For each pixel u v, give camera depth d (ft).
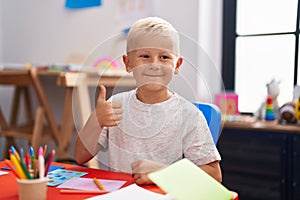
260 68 7.27
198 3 6.65
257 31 7.25
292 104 6.11
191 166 1.99
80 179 2.29
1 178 2.32
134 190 1.96
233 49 7.38
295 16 6.84
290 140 5.56
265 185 5.81
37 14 8.84
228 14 7.38
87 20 8.04
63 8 8.38
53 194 2.00
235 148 6.03
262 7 7.16
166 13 7.00
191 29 6.75
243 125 5.87
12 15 9.29
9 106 9.45
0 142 9.17
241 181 6.01
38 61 8.89
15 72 6.59
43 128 7.88
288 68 6.98
